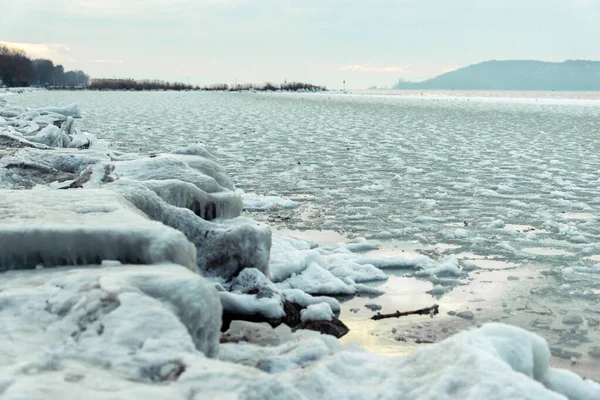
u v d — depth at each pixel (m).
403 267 9.25
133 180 8.92
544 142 27.09
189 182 9.73
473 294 8.11
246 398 3.55
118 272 5.21
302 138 28.00
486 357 3.76
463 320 7.21
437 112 51.81
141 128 31.89
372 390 3.79
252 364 4.92
